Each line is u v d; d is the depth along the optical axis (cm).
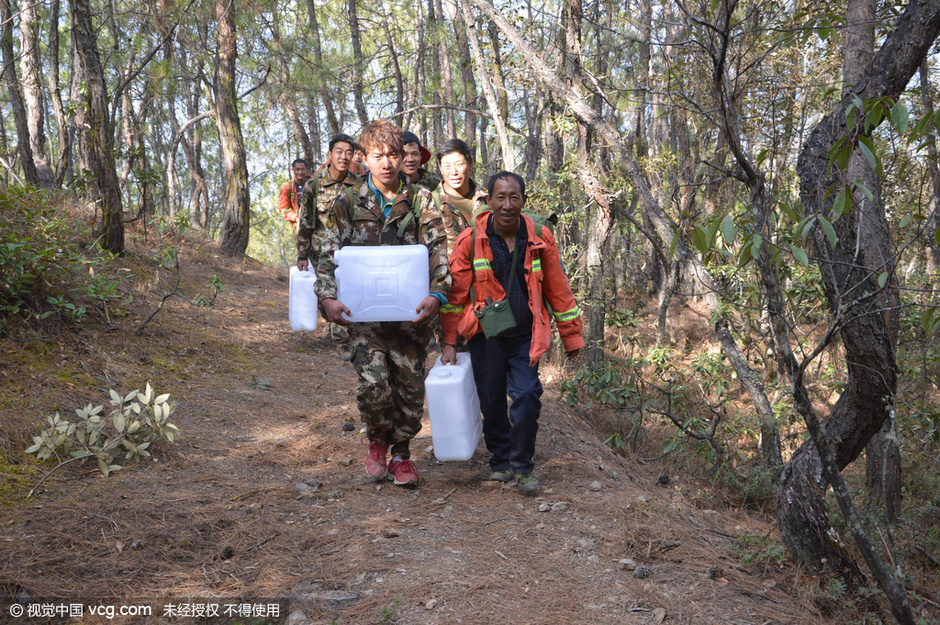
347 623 222
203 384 527
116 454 360
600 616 236
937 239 238
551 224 361
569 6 635
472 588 247
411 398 345
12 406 382
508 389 350
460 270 345
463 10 630
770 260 234
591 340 649
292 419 483
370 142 325
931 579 370
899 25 312
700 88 475
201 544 276
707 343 1066
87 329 543
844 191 203
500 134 651
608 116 691
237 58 1373
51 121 2159
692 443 525
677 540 308
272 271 1313
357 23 1698
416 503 333
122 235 795
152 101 1878
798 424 618
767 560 303
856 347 305
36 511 287
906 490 502
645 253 1260
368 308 315
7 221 517
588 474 394
